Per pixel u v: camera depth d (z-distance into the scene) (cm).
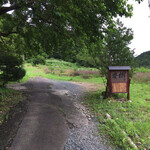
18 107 474
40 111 449
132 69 674
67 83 1223
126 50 650
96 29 459
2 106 457
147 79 1312
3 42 852
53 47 795
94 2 391
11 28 684
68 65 3325
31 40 769
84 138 303
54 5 359
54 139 291
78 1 377
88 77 1689
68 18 389
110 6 459
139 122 370
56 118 400
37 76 1656
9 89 695
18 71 736
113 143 285
